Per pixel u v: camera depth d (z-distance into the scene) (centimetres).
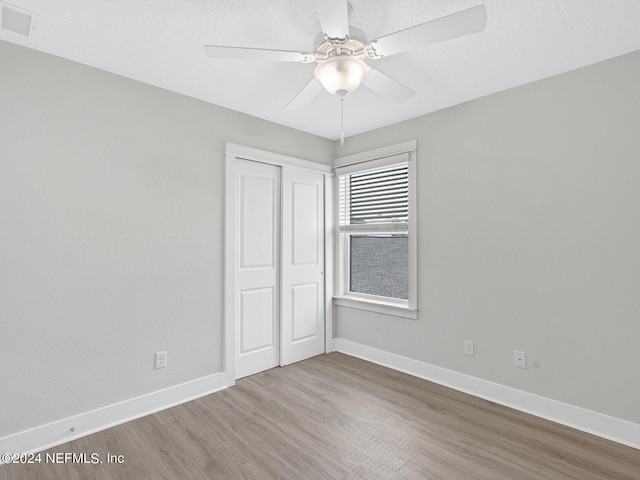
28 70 198
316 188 362
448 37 146
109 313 226
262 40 194
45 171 203
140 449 198
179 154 259
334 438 209
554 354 230
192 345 265
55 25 178
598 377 213
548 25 178
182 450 197
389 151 324
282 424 225
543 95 236
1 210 189
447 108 286
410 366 310
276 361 328
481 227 265
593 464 183
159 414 238
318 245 362
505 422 227
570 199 224
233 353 288
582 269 219
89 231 218
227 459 189
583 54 206
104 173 224
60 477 175
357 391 274
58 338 207
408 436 211
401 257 329
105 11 168
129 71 227
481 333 265
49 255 204
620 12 167
